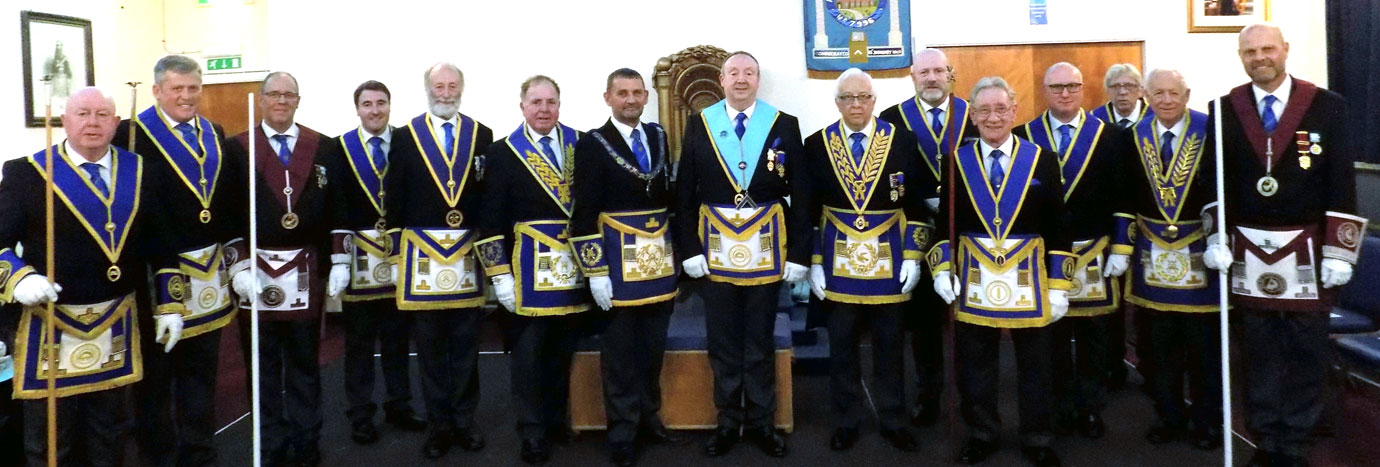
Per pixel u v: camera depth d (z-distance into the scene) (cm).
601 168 293
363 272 337
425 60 565
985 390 294
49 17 524
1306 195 267
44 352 242
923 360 336
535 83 300
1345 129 265
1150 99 303
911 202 302
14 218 238
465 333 318
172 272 259
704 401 338
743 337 309
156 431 274
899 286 297
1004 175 281
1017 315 277
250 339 298
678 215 304
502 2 559
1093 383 323
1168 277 300
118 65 576
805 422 350
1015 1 531
